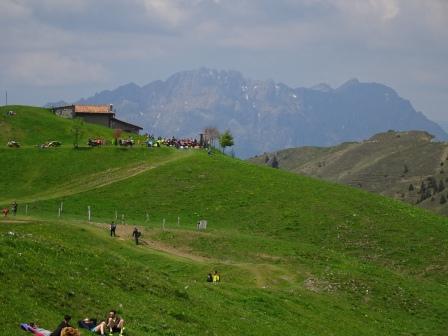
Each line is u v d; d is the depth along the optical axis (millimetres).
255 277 80812
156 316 50125
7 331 36969
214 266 83125
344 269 91125
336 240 111625
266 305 67062
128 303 50594
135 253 85125
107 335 42250
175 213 121250
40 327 39406
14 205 110938
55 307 43938
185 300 58125
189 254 92000
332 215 121500
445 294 91062
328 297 78625
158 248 92062
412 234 114750
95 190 130750
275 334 57531
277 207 124375
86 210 119250
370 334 68812
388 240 112062
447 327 78938
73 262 54312
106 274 55219
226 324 55656
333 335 64250
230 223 117750
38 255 52094
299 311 69062
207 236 100500
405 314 80500
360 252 107688
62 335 36938
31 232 80188
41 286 45781
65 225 88875
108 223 104000
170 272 79438
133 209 122125
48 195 131250
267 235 112750
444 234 115875
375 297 83125
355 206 126688
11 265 46750
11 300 41625
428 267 103125
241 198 128125
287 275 84312
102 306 47406
